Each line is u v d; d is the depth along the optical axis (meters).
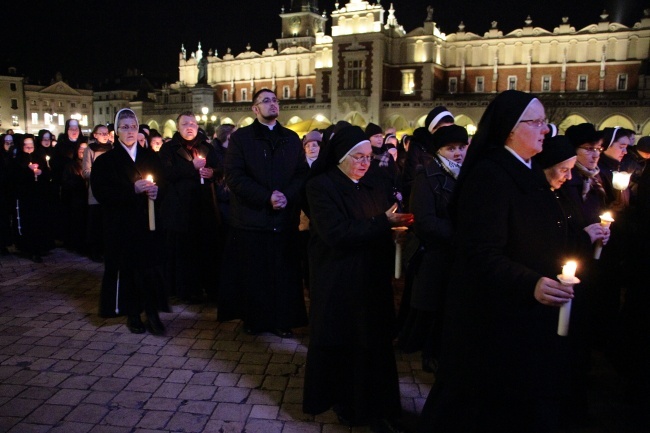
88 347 5.51
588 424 4.11
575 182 3.98
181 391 4.58
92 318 6.38
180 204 6.88
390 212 3.65
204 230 6.98
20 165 9.20
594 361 5.40
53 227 10.26
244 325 5.94
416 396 4.56
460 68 51.78
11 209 9.59
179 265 7.02
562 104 42.56
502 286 2.75
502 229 2.82
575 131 4.38
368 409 3.79
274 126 5.87
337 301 3.76
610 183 5.42
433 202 4.52
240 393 4.56
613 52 46.31
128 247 5.71
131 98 83.19
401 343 5.29
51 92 79.88
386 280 3.86
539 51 48.94
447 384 3.11
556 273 2.89
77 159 9.75
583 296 3.71
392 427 3.86
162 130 67.06
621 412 4.31
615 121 44.53
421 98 50.25
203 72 42.22
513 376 2.86
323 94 55.56
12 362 5.12
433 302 4.72
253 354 5.38
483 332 2.92
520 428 3.00
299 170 5.84
